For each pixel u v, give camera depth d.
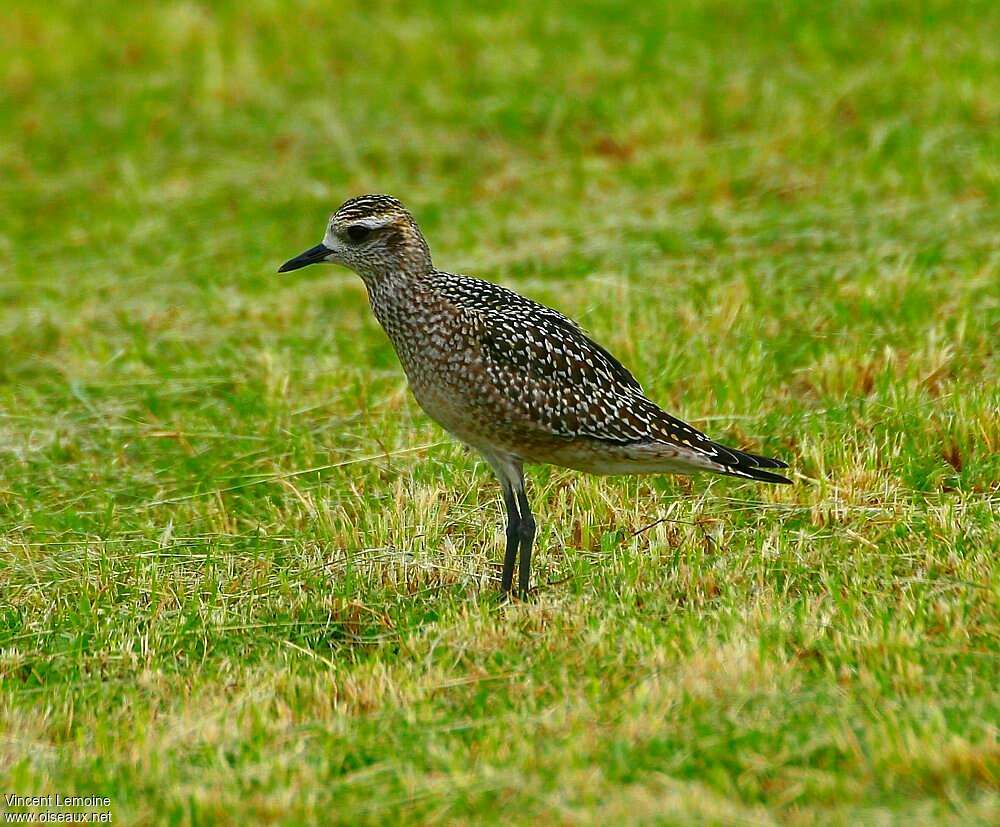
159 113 22.22
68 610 10.82
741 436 12.73
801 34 21.94
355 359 14.82
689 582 10.36
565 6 23.98
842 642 9.15
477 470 12.55
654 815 7.42
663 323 14.70
